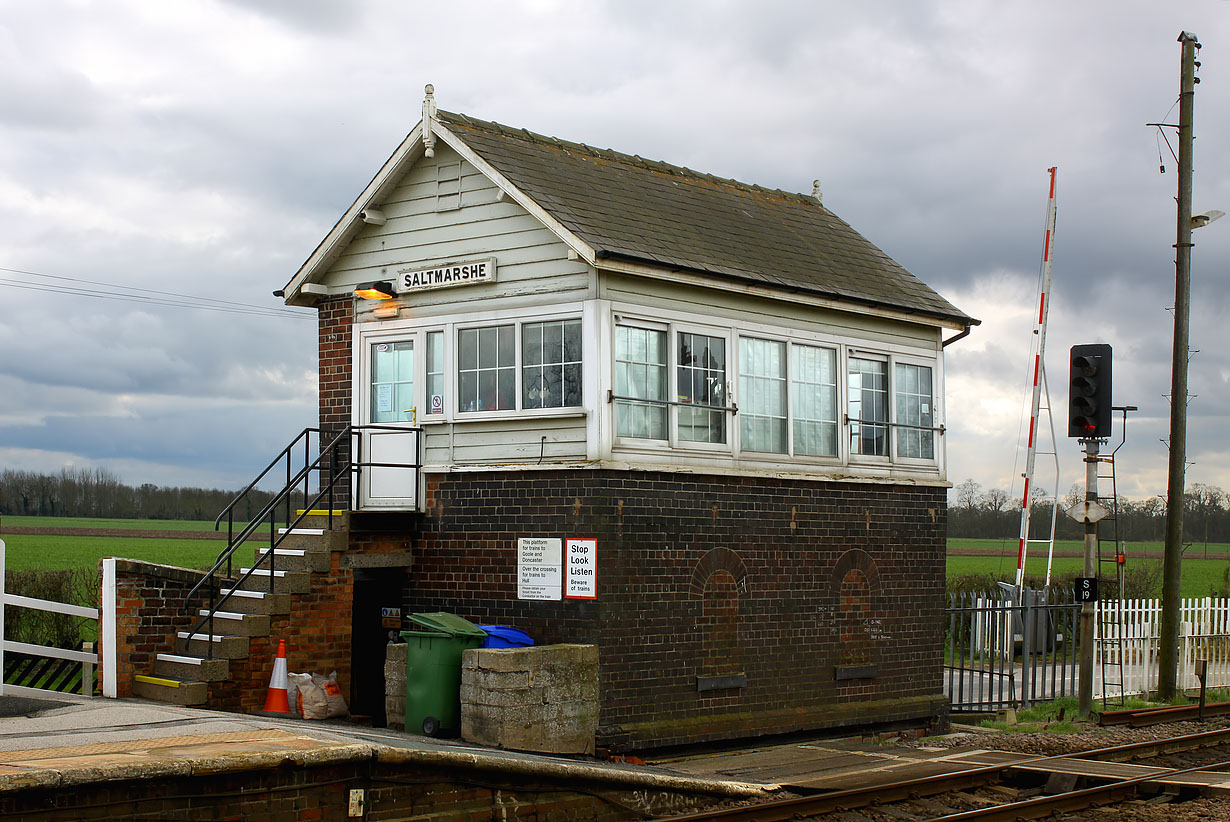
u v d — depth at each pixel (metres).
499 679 12.24
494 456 14.52
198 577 13.81
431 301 15.25
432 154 15.12
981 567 50.75
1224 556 73.31
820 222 19.25
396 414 15.52
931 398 18.22
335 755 8.98
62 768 7.74
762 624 15.30
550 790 10.38
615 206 15.24
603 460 13.57
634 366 14.20
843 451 16.62
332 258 16.19
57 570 25.41
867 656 16.66
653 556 14.05
